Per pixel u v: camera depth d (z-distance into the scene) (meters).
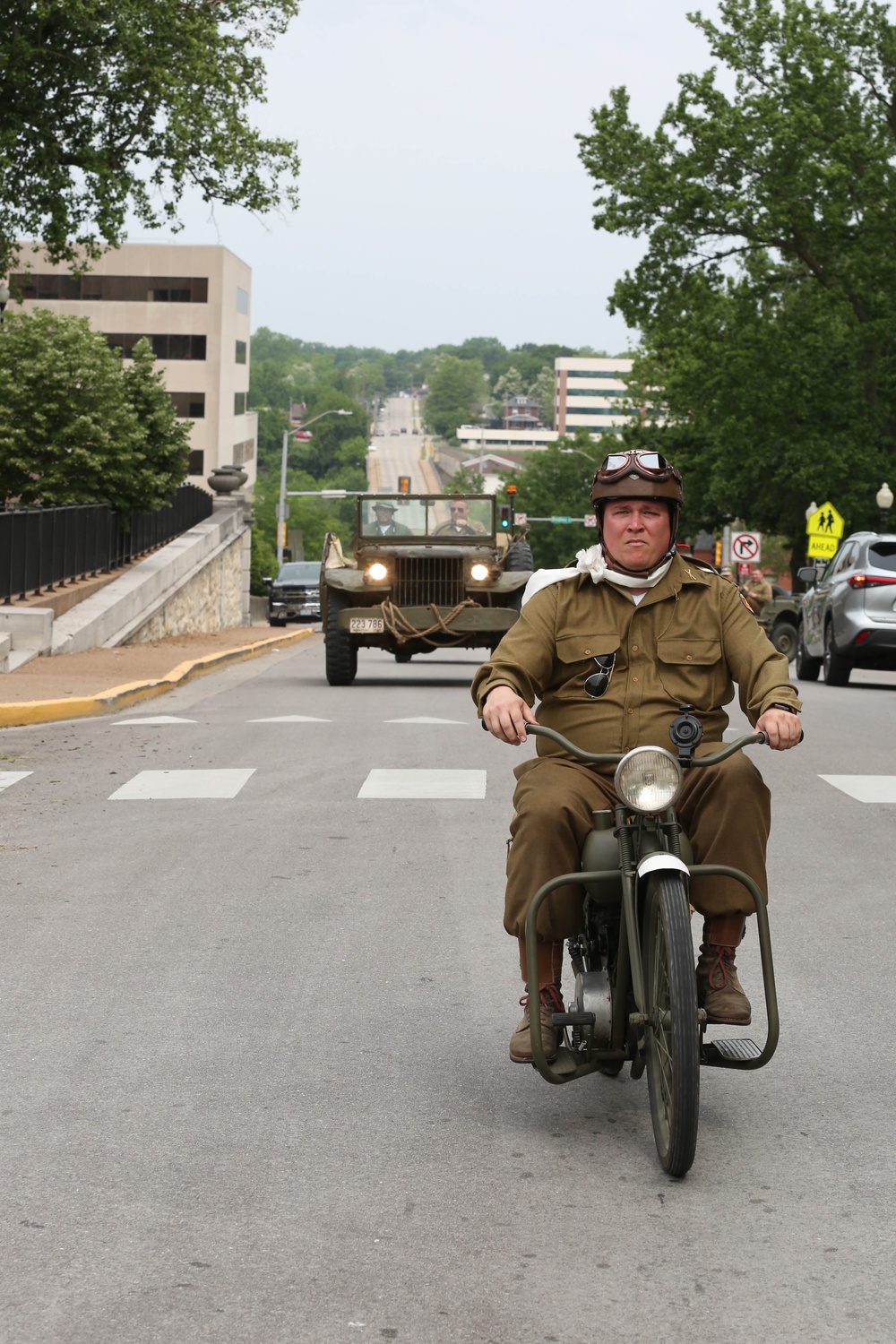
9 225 30.11
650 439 55.38
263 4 30.23
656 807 4.37
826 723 16.55
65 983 6.48
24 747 13.85
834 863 9.08
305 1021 5.96
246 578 50.50
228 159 29.33
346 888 8.30
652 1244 3.94
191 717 16.52
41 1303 3.56
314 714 16.88
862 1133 4.79
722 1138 4.75
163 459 32.75
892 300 43.66
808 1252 3.90
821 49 43.03
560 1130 4.81
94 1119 4.85
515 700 4.74
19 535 24.09
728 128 43.03
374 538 22.67
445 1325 3.47
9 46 27.41
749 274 46.44
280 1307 3.55
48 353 31.14
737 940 4.81
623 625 4.93
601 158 45.09
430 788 11.53
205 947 7.08
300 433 74.62
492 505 22.92
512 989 6.43
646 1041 4.65
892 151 43.22
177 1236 3.96
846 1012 6.14
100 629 26.22
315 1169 4.44
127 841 9.61
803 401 45.38
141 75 28.69
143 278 113.31
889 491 40.81
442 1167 4.47
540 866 4.66
